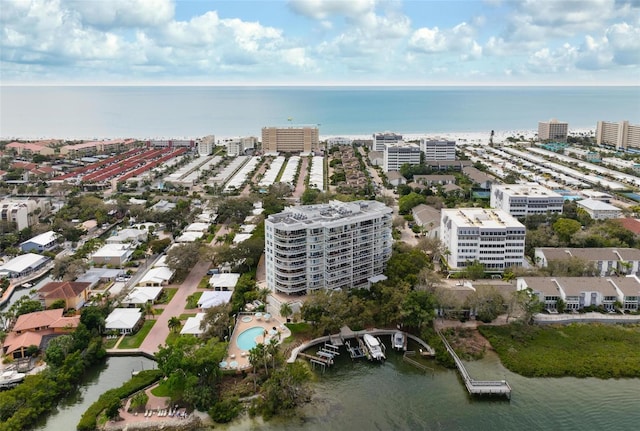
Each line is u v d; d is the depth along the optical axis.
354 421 198.75
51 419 197.75
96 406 198.75
